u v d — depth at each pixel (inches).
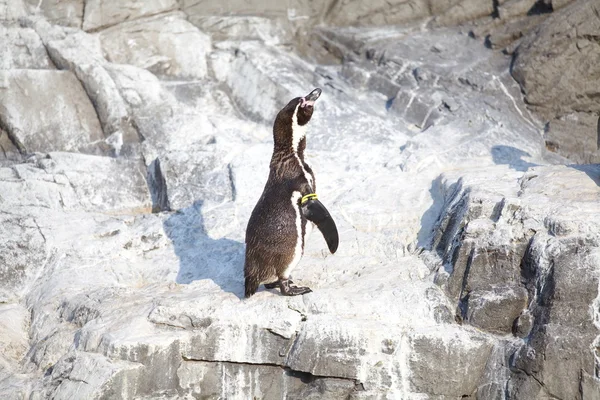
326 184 761.6
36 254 685.3
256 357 565.9
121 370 536.1
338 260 644.1
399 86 949.8
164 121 890.1
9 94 868.6
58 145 872.9
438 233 653.3
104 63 930.7
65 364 558.6
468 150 794.8
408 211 702.5
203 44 1009.5
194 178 781.9
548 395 531.2
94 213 748.6
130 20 995.3
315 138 843.4
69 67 909.2
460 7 1045.8
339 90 951.0
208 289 623.8
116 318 585.6
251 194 754.2
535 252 573.0
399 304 578.9
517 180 673.6
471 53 984.9
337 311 570.6
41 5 970.7
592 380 523.2
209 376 571.8
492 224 605.3
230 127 899.4
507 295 568.7
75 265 677.3
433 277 611.2
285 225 558.6
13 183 757.9
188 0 1029.2
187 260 684.1
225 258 676.7
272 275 575.8
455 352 550.9
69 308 624.4
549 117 917.2
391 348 548.7
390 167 785.6
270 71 955.3
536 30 946.7
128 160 827.4
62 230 706.2
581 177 650.8
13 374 577.0
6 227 700.7
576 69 900.0
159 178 798.5
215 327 565.9
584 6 896.3
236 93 978.1
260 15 1051.9
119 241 699.4
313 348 550.3
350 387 554.3
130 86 911.7
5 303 662.5
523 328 555.8
